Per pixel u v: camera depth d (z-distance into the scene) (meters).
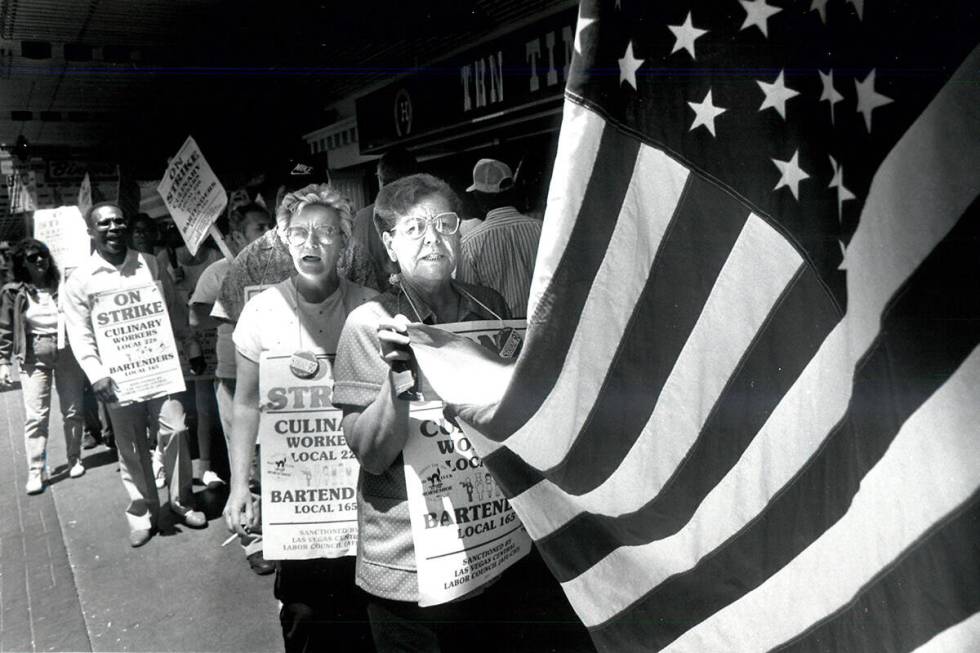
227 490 6.42
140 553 5.39
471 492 2.49
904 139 1.33
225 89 7.61
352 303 3.15
